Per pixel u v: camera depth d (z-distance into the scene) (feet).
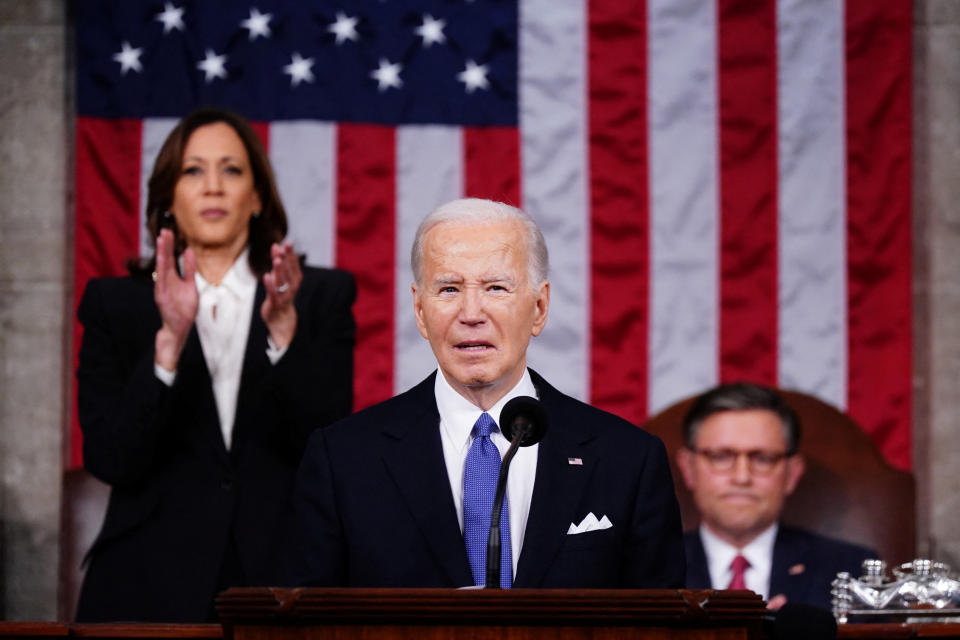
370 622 24.99
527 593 24.73
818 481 58.54
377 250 70.74
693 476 57.77
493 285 32.04
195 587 46.85
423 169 71.51
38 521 71.10
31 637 32.71
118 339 50.01
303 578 31.83
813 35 72.54
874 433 70.85
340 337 51.60
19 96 72.79
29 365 71.77
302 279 51.65
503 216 32.73
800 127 72.18
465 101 71.92
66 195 72.64
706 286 71.56
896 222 71.77
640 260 71.61
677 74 72.43
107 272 68.85
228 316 51.62
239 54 71.00
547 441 33.22
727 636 25.00
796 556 56.75
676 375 71.10
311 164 70.90
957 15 73.82
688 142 72.18
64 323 72.02
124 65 70.18
